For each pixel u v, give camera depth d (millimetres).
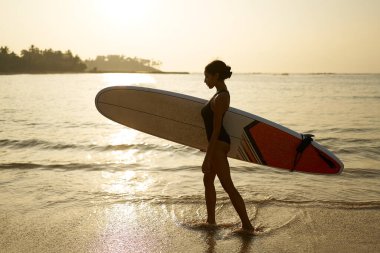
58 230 3877
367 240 3684
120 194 5207
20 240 3625
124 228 3947
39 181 5883
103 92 4844
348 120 16938
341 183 6023
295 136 4188
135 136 11758
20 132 12250
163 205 4688
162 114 4562
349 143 10633
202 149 4406
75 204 4734
